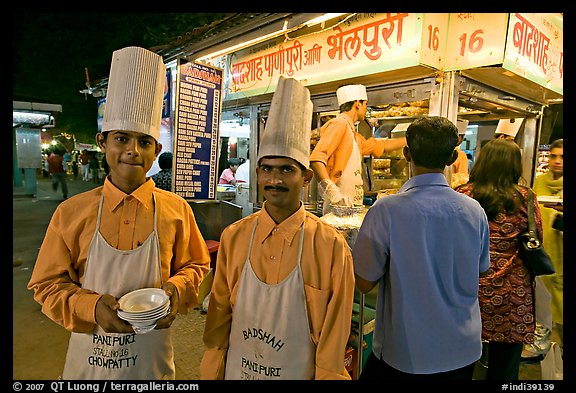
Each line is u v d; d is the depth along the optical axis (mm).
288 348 1328
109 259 1424
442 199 1466
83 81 10312
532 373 2830
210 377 1438
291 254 1344
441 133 1474
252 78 3934
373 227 1512
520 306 1948
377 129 4473
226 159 7543
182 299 1486
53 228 1430
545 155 4648
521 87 2949
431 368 1451
